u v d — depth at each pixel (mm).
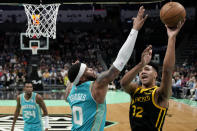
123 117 8406
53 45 25703
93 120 2357
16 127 6754
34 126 4359
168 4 2316
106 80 2273
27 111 4371
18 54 22797
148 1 8602
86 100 2375
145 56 2426
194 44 22906
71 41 26250
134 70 2523
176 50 23031
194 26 23375
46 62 21453
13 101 12391
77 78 2414
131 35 2195
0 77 16812
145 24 22438
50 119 7848
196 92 12484
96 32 26703
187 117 8492
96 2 8734
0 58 21688
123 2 8688
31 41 16672
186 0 22438
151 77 2611
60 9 23938
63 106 10773
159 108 2465
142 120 2516
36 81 15773
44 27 9625
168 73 2174
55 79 17047
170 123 7566
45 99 12992
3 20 23594
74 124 2467
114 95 14727
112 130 6664
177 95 14328
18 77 16516
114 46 25188
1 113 8977
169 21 2203
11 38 25125
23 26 22672
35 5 8945
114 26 23234
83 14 24109
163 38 24375
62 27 23062
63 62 21812
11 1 8555
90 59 23344
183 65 19172
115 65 2207
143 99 2547
